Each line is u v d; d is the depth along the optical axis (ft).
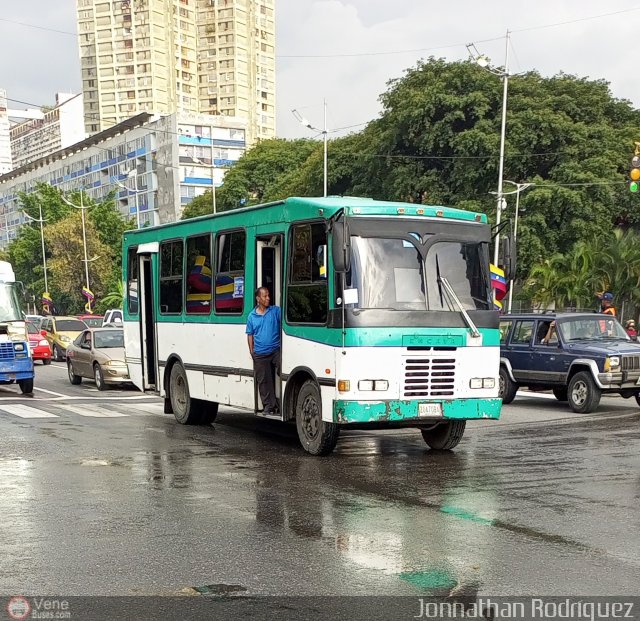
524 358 55.16
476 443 36.83
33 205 268.82
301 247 32.89
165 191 308.81
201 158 307.58
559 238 130.11
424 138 137.59
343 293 30.04
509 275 34.12
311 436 32.65
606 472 29.32
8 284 65.72
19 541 20.18
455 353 31.68
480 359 32.22
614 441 37.45
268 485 26.89
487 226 33.63
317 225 31.78
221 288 39.22
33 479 28.09
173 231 44.27
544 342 53.98
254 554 18.90
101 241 239.71
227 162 313.32
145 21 403.54
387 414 30.35
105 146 348.59
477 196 137.59
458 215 32.99
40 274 258.16
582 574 17.31
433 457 32.71
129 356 49.60
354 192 157.89
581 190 127.44
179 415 44.09
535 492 25.70
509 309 112.68
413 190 141.28
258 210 36.06
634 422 45.32
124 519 22.34
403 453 33.76
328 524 21.62
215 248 39.83
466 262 32.68
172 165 302.66
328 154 166.50
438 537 20.26
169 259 44.73
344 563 18.15
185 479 27.96
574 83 142.41
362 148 159.53
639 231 146.51
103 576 17.38
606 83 145.48
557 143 134.00
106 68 413.18
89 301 205.05
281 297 34.35
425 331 31.07
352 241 30.63
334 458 32.35
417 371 30.91
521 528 21.15
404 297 31.12
